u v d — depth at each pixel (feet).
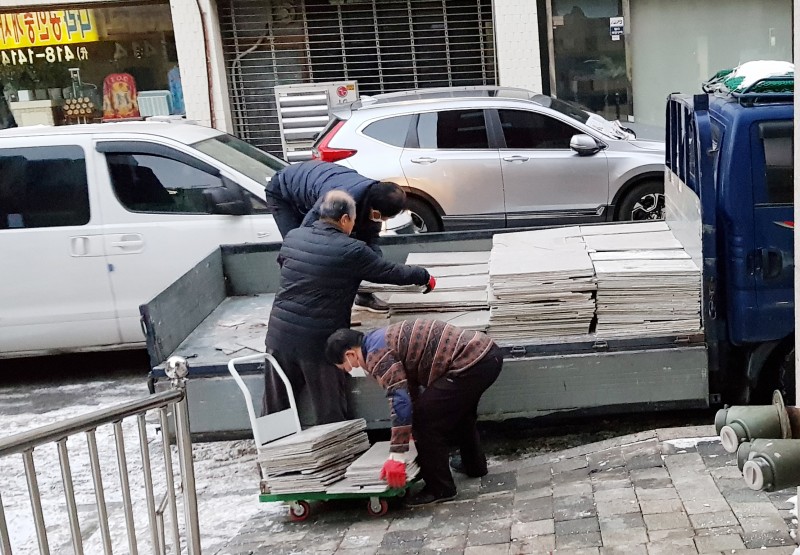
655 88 43.91
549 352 16.49
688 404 16.48
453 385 14.89
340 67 44.86
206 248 23.71
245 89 45.03
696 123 16.02
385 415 16.76
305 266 16.08
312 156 32.45
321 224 16.38
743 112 16.10
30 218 23.67
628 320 16.56
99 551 15.57
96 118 45.24
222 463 18.76
